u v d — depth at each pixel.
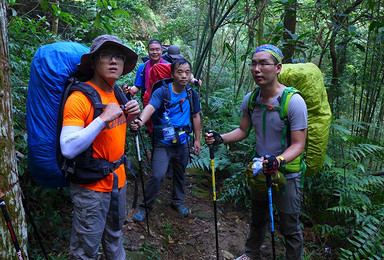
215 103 4.78
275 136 2.20
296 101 2.09
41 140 1.61
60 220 2.59
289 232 2.38
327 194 3.51
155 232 2.95
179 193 3.31
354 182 3.33
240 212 3.61
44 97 1.60
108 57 1.65
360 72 4.96
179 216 3.31
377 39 3.31
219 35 7.63
